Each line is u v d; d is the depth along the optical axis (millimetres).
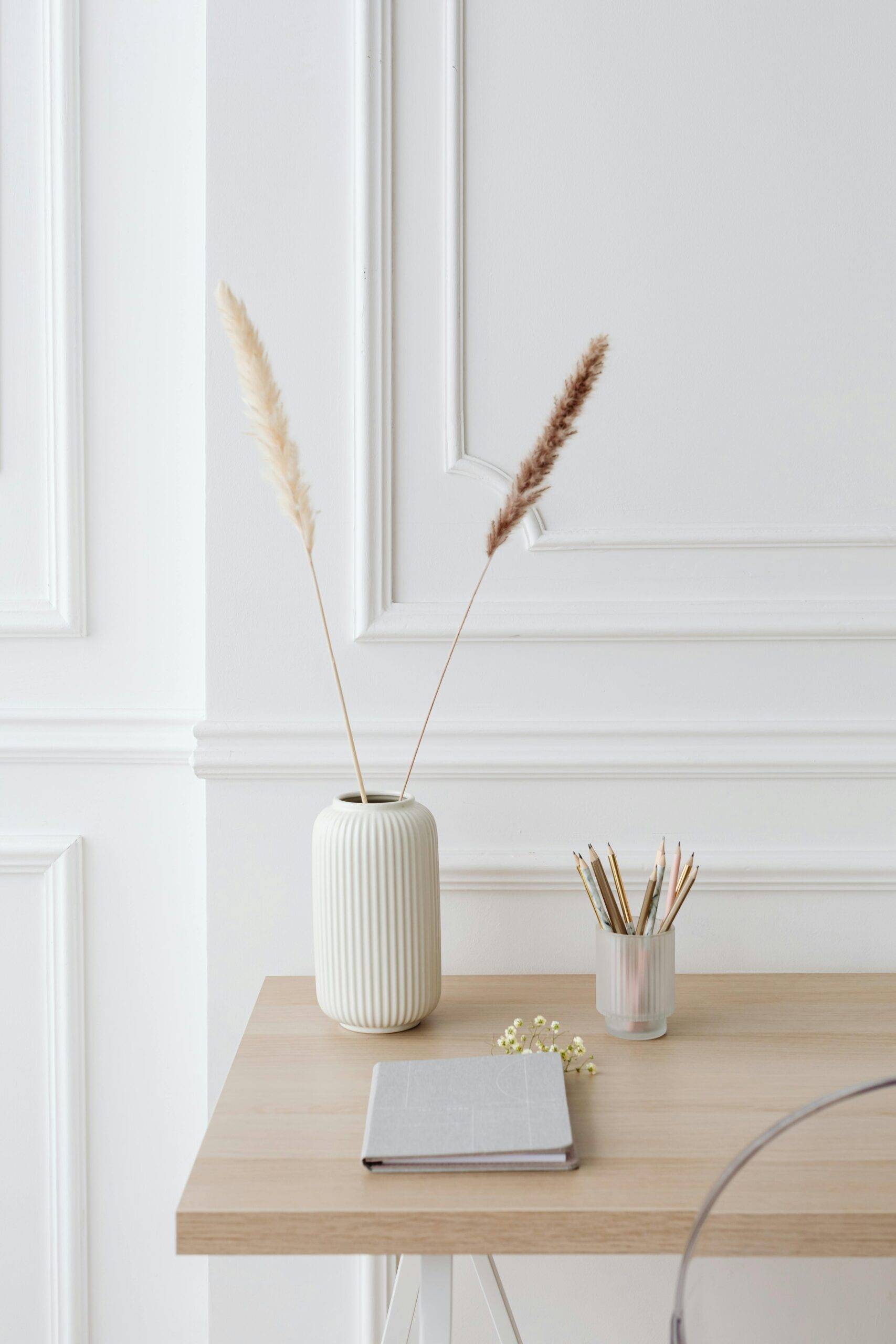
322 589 1261
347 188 1246
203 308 1335
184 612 1347
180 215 1332
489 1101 850
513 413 1263
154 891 1361
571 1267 1272
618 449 1263
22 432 1341
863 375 1258
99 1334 1378
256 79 1242
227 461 1250
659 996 1028
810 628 1249
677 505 1267
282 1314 1251
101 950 1363
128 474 1342
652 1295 1275
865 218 1252
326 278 1249
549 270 1254
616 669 1268
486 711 1267
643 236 1253
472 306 1256
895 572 1271
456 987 1193
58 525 1330
